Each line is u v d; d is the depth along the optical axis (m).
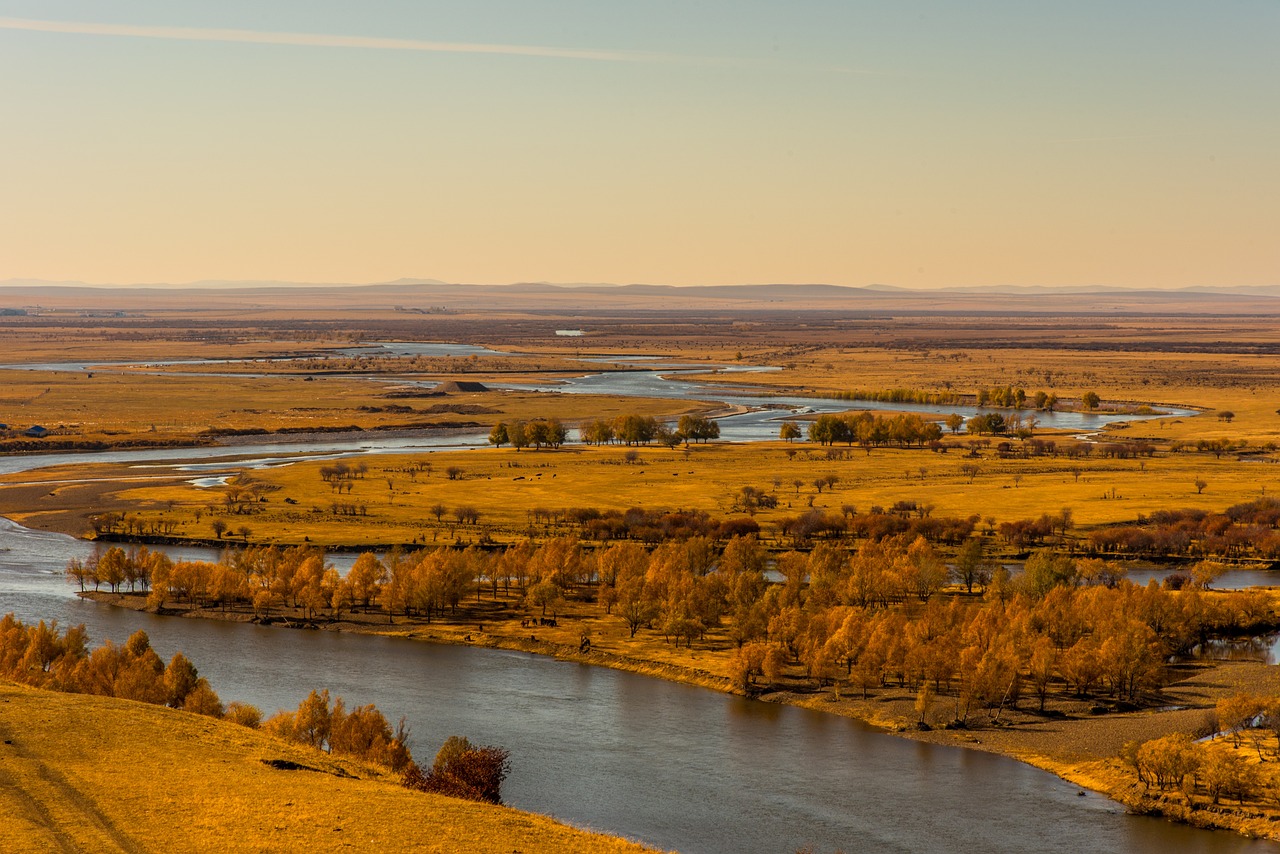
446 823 80.25
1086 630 165.25
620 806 114.62
